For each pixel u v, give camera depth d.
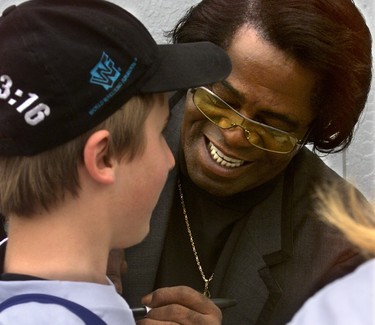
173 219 2.34
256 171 2.20
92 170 1.50
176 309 1.98
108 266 2.03
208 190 2.24
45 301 1.45
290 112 2.09
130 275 2.27
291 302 2.22
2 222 2.01
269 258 2.26
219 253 2.32
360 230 1.36
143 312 1.97
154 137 1.60
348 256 2.18
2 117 1.51
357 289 1.00
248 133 2.10
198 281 2.31
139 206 1.59
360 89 2.18
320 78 2.09
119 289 2.03
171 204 2.30
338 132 2.24
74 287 1.49
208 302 2.02
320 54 2.04
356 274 1.02
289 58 2.04
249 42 2.06
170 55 1.65
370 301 0.98
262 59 2.05
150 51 1.59
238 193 2.28
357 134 3.09
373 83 3.04
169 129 2.35
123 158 1.55
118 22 1.56
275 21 2.04
